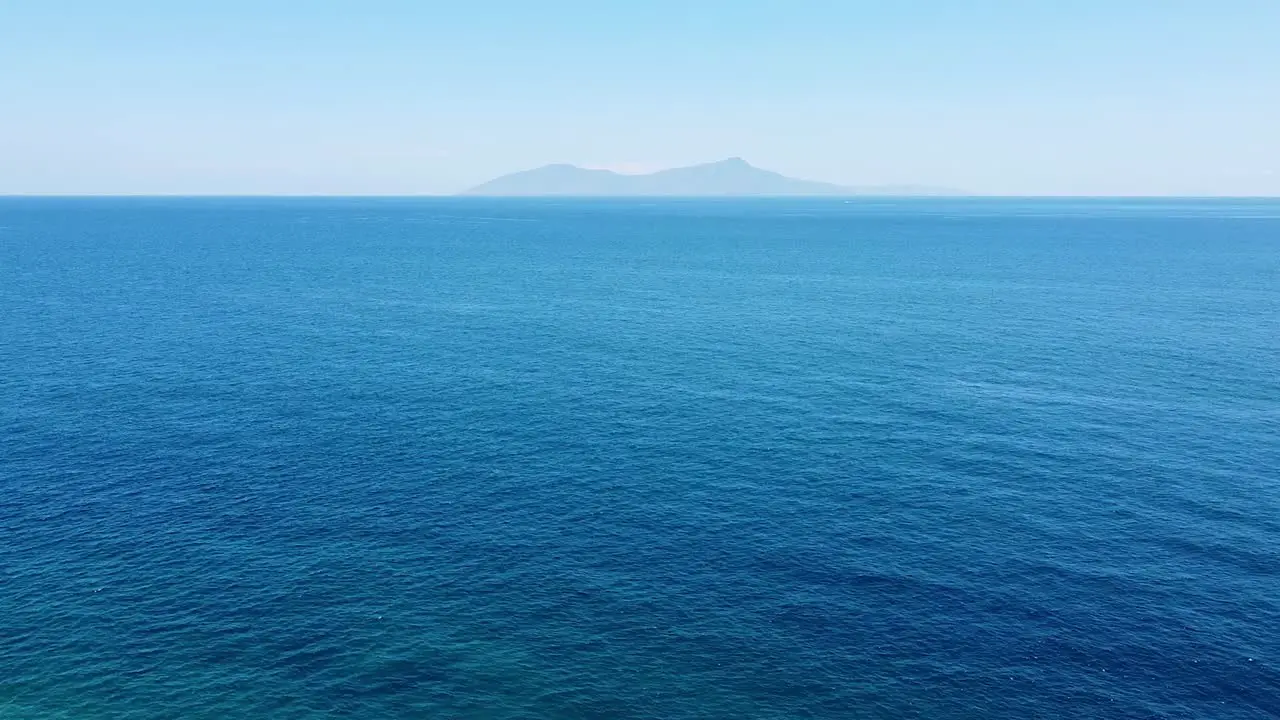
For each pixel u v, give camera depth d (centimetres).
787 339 10038
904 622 4034
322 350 9306
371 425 6738
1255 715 3444
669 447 6269
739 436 6500
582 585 4344
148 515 5069
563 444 6334
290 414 6988
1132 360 8812
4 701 3453
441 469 5831
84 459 5909
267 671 3662
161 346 9331
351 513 5134
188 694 3512
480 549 4706
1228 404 7219
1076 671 3691
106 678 3600
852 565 4531
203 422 6744
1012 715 3444
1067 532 4872
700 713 3444
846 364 8756
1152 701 3516
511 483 5597
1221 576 4391
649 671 3688
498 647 3834
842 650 3834
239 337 9900
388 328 10625
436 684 3588
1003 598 4216
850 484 5566
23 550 4619
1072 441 6331
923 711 3462
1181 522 4981
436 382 8019
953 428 6656
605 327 10825
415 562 4559
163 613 4059
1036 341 9825
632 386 7912
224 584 4316
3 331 9900
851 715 3441
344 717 3394
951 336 10162
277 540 4788
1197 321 11062
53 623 3966
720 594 4269
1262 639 3884
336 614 4069
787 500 5331
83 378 7944
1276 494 5344
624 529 4947
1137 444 6259
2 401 7162
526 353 9275
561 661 3747
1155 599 4194
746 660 3762
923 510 5175
